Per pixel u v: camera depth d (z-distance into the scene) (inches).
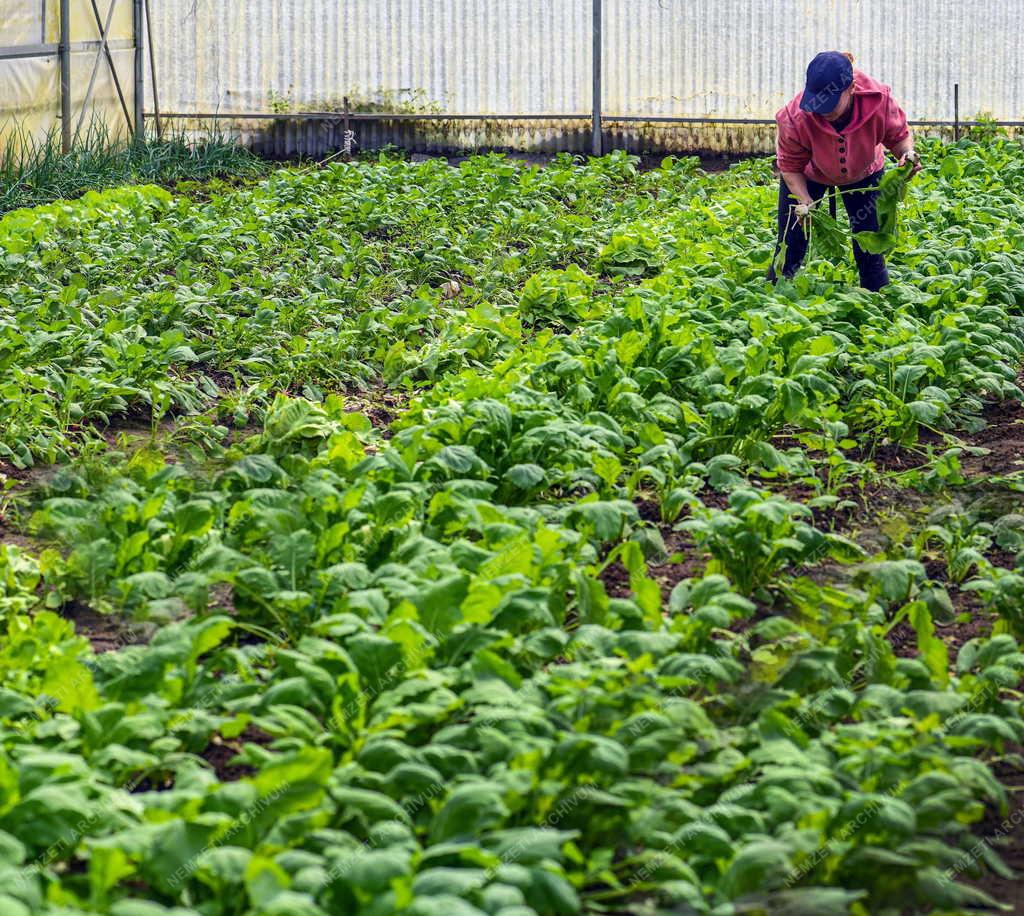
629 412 273.0
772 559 206.2
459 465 226.5
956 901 133.1
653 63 777.6
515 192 557.3
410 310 372.5
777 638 178.2
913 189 543.5
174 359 332.8
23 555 214.4
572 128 773.9
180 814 128.6
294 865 122.3
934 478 259.1
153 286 401.4
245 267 438.9
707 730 149.5
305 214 507.2
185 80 737.0
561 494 245.8
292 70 744.3
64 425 287.9
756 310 339.9
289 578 190.1
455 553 187.8
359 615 177.5
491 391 271.3
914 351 308.5
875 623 189.5
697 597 179.5
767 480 266.1
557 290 395.9
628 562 196.9
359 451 247.0
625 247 463.5
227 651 165.6
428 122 760.3
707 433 271.4
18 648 173.8
